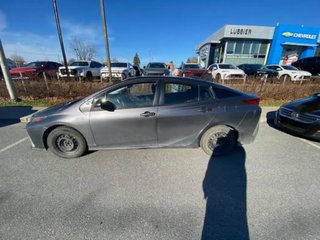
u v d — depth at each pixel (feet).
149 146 11.25
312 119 13.07
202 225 6.77
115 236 6.32
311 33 74.79
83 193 8.44
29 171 10.18
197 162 11.07
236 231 6.53
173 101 10.75
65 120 10.43
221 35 79.36
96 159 11.33
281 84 27.53
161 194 8.38
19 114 20.90
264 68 46.93
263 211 7.41
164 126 10.78
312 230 6.54
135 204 7.78
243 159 11.44
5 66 24.44
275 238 6.24
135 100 10.65
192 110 10.75
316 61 49.26
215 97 11.12
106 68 46.85
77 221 6.92
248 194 8.39
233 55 80.69
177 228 6.64
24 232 6.48
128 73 50.03
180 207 7.63
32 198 8.13
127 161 11.13
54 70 45.88
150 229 6.60
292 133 14.89
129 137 10.93
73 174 9.89
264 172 10.11
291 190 8.65
